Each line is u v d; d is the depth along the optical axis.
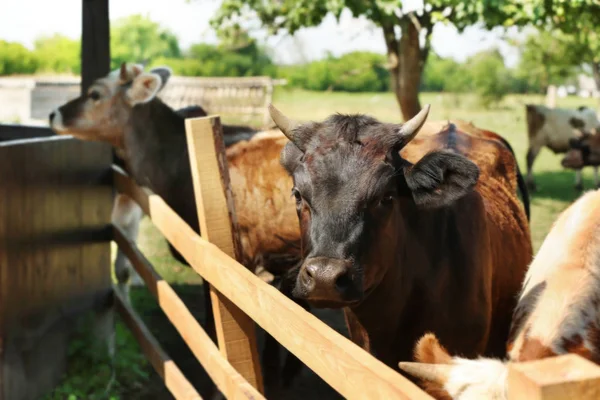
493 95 24.39
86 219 5.33
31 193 4.54
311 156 3.00
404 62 9.99
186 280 7.69
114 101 5.74
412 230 3.25
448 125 4.43
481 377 1.76
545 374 1.22
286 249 4.91
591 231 2.51
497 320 3.99
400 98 10.17
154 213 4.16
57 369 4.93
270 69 36.06
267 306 2.35
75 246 5.15
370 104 29.66
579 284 2.32
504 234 3.95
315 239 2.85
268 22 9.93
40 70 36.97
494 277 3.83
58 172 4.91
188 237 3.29
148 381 5.26
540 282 2.55
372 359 1.73
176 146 5.74
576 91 38.28
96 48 6.33
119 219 6.70
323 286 2.72
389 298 3.18
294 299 4.22
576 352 2.13
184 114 6.07
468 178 2.93
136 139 5.77
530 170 14.20
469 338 3.50
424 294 3.30
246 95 20.38
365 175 2.91
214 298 3.03
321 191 2.92
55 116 5.84
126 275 6.81
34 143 4.58
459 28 8.05
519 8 7.46
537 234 8.94
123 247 5.29
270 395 4.89
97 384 5.00
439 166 2.96
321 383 5.30
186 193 5.62
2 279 4.21
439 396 1.79
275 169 4.91
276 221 4.88
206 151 3.07
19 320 4.41
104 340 5.39
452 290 3.41
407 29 9.68
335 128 3.07
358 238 2.84
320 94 34.19
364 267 2.86
